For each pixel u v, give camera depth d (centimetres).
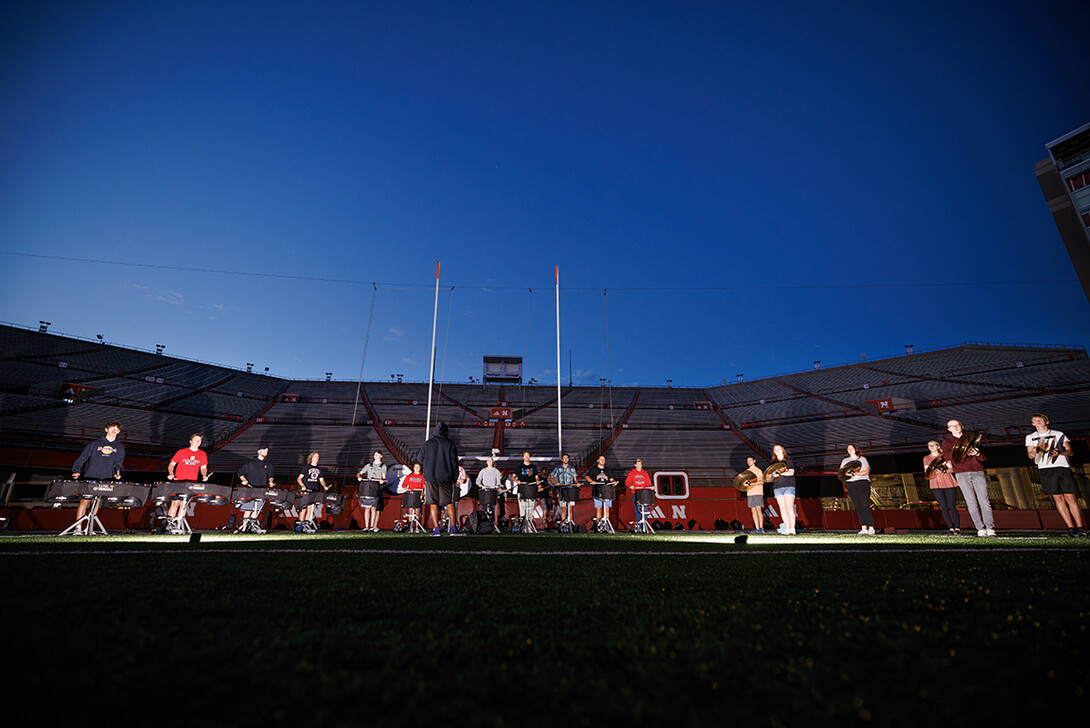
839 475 901
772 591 206
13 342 3256
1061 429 2397
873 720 88
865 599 186
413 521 1241
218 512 1554
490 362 4569
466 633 143
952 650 124
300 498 1217
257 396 3631
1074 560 295
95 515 734
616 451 3106
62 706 91
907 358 4141
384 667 115
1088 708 92
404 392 4159
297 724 86
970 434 750
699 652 126
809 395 3897
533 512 1443
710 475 2742
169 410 2984
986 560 304
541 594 202
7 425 2278
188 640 133
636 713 92
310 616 161
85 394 2895
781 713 91
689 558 351
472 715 90
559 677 110
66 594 187
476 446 3195
